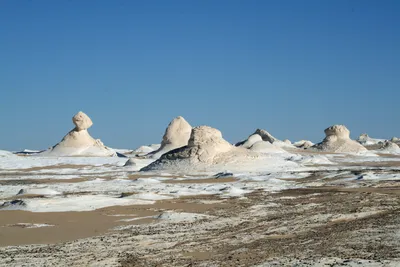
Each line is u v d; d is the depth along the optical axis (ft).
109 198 86.63
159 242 53.26
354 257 45.37
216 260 45.39
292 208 77.56
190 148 172.86
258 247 50.78
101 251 49.06
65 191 109.70
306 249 49.42
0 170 194.39
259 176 138.10
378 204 80.12
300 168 162.71
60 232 58.54
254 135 277.03
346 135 283.79
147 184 121.80
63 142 277.23
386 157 248.32
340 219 67.26
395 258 44.60
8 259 45.60
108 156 266.77
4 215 69.56
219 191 103.35
